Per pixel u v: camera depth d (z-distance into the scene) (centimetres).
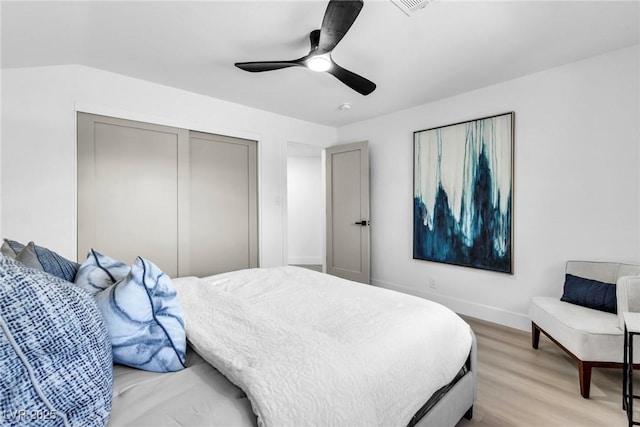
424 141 343
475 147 300
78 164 251
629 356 147
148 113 282
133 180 279
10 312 55
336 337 114
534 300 236
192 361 103
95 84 254
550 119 254
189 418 73
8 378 53
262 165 369
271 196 377
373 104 346
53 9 164
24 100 226
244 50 220
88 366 64
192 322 121
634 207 218
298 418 77
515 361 218
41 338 58
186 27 190
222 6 169
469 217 307
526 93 267
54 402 57
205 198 330
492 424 154
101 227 264
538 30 194
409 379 109
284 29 193
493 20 183
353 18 148
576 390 183
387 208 387
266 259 373
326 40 169
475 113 302
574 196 243
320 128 432
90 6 166
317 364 91
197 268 326
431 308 148
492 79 275
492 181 288
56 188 238
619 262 222
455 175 317
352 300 159
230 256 349
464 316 310
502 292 287
